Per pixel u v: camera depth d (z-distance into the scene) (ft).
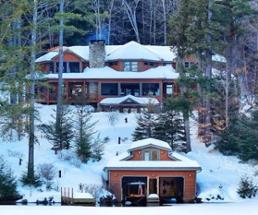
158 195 214.07
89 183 214.07
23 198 196.54
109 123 290.56
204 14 264.72
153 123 264.52
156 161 220.84
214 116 275.18
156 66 380.99
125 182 216.54
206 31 261.65
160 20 507.71
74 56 370.53
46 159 231.71
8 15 225.35
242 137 249.75
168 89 364.38
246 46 364.79
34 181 207.41
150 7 510.99
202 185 222.89
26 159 230.27
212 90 266.16
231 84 282.36
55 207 122.21
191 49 264.52
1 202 194.18
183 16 265.95
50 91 342.85
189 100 257.55
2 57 197.06
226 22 283.18
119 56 373.61
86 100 340.39
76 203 188.55
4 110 195.42
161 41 506.89
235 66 305.53
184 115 260.21
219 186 219.20
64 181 214.07
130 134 276.21
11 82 195.42
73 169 226.79
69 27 242.58
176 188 221.66
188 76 261.85
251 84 317.63
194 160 246.88
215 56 328.08
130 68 372.99
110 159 229.45
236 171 241.35
